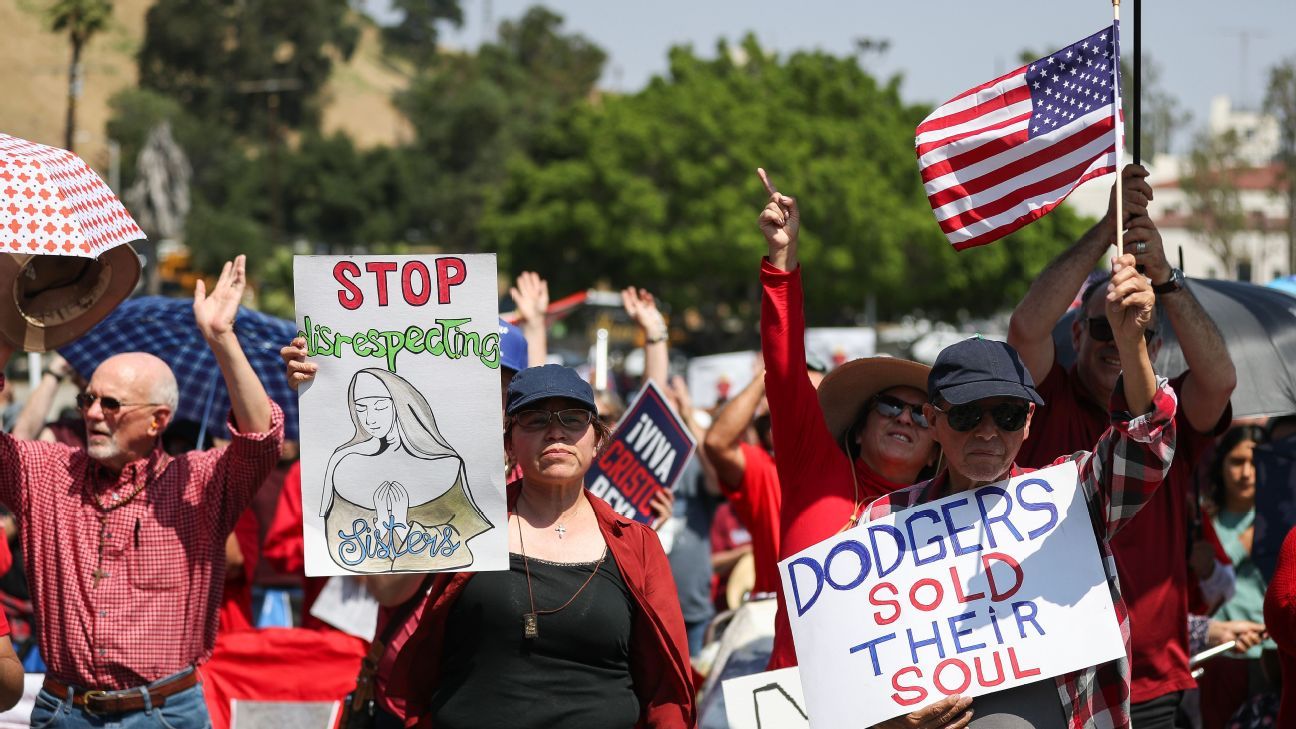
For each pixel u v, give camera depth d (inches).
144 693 333.1
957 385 252.8
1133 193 313.0
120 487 339.3
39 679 394.6
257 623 529.7
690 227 3348.9
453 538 287.7
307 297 290.5
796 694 321.7
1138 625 323.6
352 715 361.4
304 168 5935.0
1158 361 403.9
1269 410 394.3
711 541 549.3
